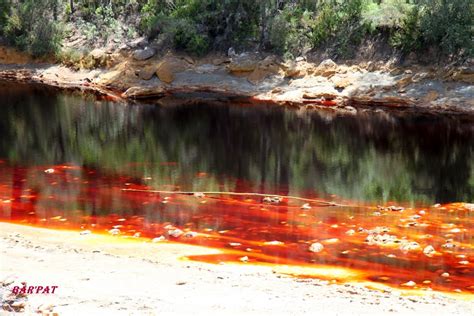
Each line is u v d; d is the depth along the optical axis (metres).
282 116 33.53
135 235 14.15
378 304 9.77
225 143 26.48
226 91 39.91
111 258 11.86
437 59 36.84
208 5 44.56
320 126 30.72
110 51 44.94
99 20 47.34
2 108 34.72
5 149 24.44
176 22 43.19
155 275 10.72
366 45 39.53
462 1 36.53
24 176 19.98
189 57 42.53
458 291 11.12
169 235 14.20
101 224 15.05
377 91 36.56
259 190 18.78
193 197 17.80
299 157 23.94
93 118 32.38
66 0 49.31
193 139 27.30
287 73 39.75
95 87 43.06
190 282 10.34
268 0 42.59
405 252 13.14
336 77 38.56
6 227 14.52
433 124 31.25
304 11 43.41
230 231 14.57
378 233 14.43
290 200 17.66
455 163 23.19
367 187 19.42
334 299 9.85
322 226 15.06
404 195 18.45
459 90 34.84
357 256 12.88
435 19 36.56
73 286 9.68
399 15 39.19
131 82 41.78
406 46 37.84
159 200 17.36
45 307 8.38
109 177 20.05
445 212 16.56
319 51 40.69
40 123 30.72
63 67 45.81
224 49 42.66
